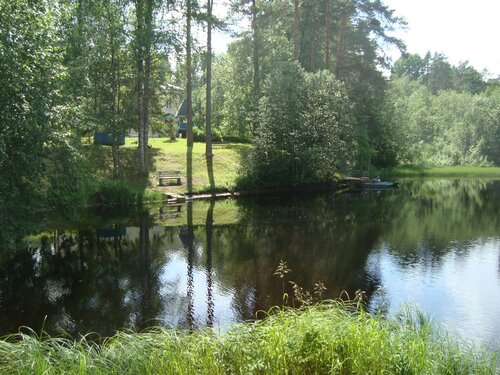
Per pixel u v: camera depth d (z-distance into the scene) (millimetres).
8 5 10031
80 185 12688
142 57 22797
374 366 4965
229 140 42531
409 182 37062
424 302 9859
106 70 22969
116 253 13742
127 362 4977
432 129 57344
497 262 13023
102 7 21734
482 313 9242
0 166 10055
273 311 9281
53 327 8500
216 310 9328
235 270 12102
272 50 36250
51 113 10945
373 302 9820
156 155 29141
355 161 34156
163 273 11820
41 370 4641
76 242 15031
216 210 21438
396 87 51344
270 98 28047
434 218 19938
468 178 40969
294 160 28203
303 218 19719
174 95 26859
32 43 10297
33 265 12453
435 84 94250
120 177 24875
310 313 6070
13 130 9938
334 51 39406
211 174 27922
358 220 19312
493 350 7430
